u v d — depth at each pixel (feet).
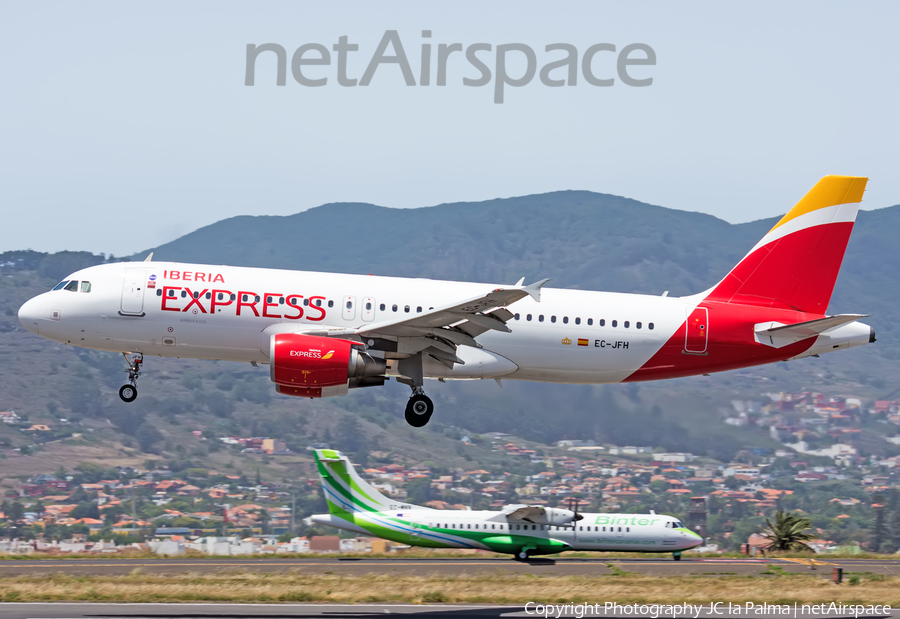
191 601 317.22
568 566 433.07
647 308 401.49
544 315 391.86
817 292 414.21
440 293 382.42
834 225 415.23
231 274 381.40
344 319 375.04
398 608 311.47
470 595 331.16
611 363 397.19
